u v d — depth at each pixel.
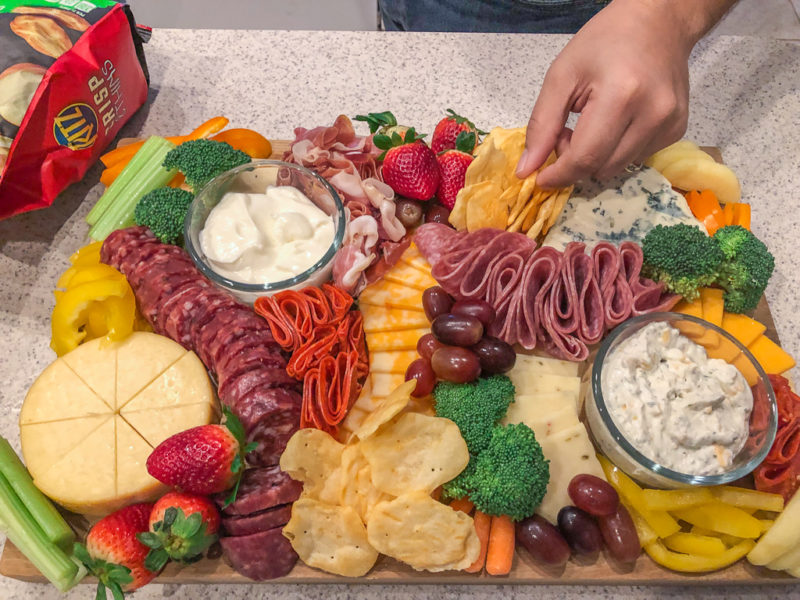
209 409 1.21
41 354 1.39
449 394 1.17
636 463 1.12
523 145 1.38
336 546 1.09
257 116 1.74
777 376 1.26
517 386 1.24
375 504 1.09
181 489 1.10
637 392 1.15
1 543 1.23
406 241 1.36
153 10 2.57
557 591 1.19
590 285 1.28
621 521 1.11
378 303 1.32
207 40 1.88
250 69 1.82
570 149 1.27
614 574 1.14
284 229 1.31
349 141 1.46
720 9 1.39
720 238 1.33
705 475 1.11
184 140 1.56
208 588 1.18
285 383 1.20
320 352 1.20
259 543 1.10
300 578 1.14
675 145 1.52
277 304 1.24
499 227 1.36
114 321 1.25
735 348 1.20
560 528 1.12
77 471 1.15
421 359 1.22
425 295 1.25
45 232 1.53
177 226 1.35
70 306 1.23
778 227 1.59
